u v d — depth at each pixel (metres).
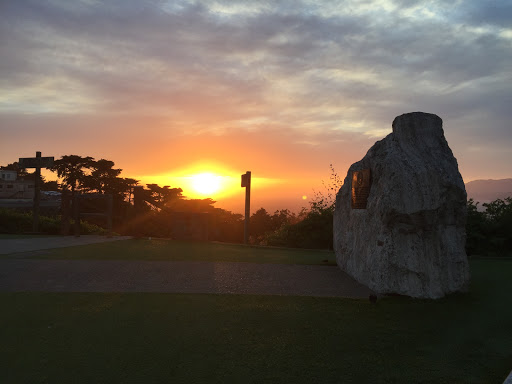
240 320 5.15
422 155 6.50
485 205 12.49
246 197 13.43
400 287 6.13
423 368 3.91
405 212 6.06
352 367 3.95
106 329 4.81
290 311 5.50
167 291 6.41
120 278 7.29
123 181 56.94
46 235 15.20
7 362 4.01
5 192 63.75
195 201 15.43
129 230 17.14
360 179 7.55
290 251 11.73
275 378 3.75
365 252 7.08
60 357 4.12
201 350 4.30
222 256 10.05
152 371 3.87
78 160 58.88
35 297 5.98
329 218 13.12
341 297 6.15
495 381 3.64
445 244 6.28
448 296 6.09
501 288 6.70
